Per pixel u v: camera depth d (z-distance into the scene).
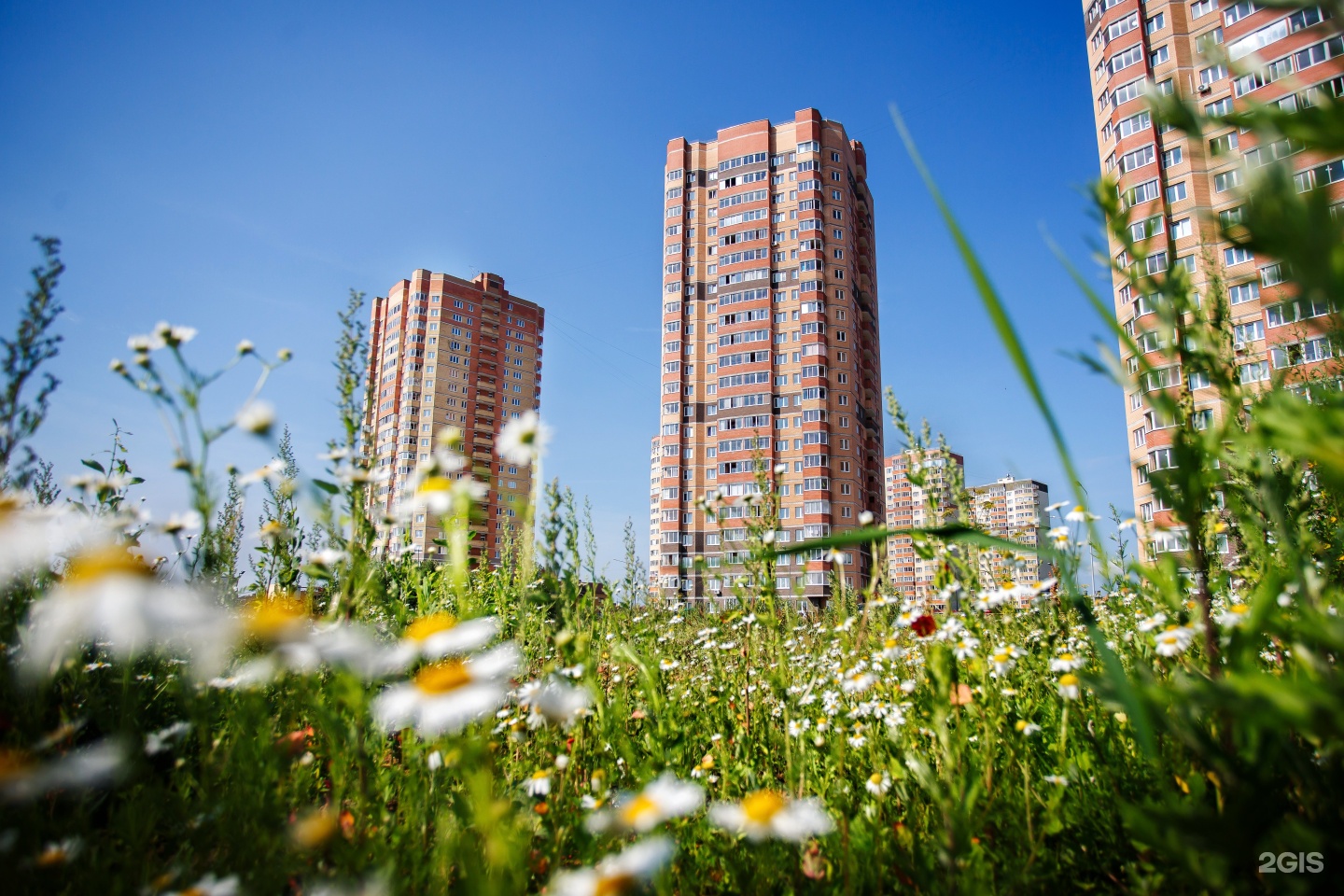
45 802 2.32
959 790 2.06
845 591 4.79
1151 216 1.44
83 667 2.33
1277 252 0.69
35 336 2.53
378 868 1.72
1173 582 1.62
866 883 2.11
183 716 2.83
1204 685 1.24
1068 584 1.55
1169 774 2.09
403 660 1.61
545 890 1.92
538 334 91.62
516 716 2.99
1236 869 1.37
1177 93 0.85
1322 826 1.28
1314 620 1.05
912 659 3.78
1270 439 0.91
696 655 5.27
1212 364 1.47
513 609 4.24
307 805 2.36
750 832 1.87
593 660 2.89
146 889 1.76
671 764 2.69
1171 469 1.54
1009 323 1.29
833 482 58.31
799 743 2.99
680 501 61.56
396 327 83.44
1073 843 2.24
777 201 65.44
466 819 1.97
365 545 2.35
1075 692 2.57
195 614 1.34
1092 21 33.81
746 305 63.50
